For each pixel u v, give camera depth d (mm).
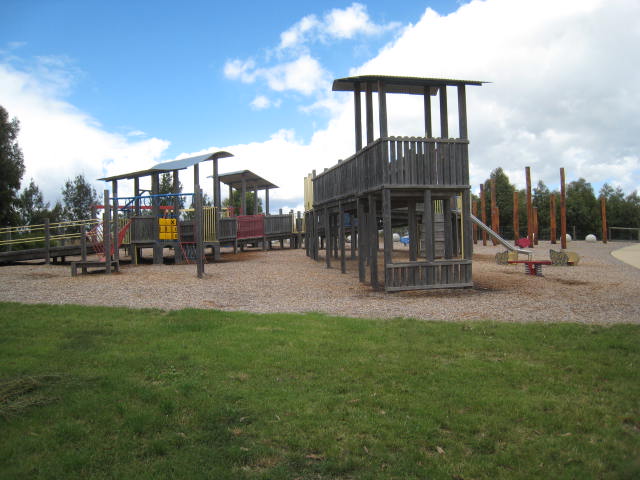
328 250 17016
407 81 11344
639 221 56219
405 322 7160
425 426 3637
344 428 3623
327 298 10219
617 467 3102
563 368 4941
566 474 3021
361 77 10992
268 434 3541
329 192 16625
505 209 53344
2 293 10703
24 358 5324
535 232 32062
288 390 4352
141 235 19016
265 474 3012
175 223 19609
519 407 3977
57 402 4117
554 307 8602
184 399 4129
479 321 7258
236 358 5281
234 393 4250
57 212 47188
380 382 4566
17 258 18203
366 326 6863
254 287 11953
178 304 9344
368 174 12047
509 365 5004
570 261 17188
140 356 5363
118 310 8250
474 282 12430
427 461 3180
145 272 15375
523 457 3238
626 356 5309
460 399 4133
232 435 3521
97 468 3115
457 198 21484
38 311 8133
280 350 5598
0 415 3838
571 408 3965
